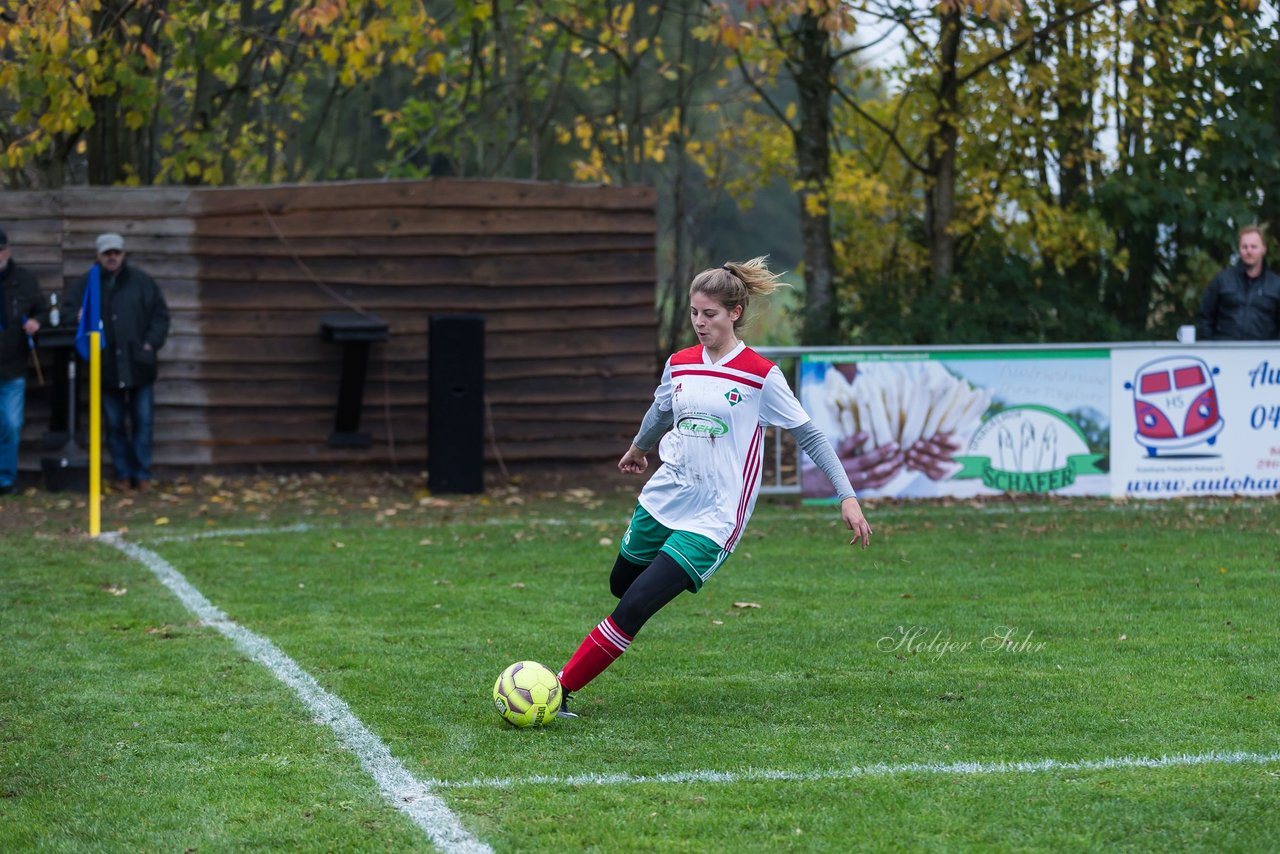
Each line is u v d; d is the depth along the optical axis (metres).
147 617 19.70
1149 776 12.34
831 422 31.36
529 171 62.91
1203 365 31.88
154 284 34.09
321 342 38.12
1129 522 28.47
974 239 46.97
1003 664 16.80
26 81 35.16
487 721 14.38
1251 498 32.06
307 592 21.64
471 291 38.84
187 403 37.34
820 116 44.94
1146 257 44.56
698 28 44.31
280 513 30.95
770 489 31.80
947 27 41.94
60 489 33.69
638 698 15.33
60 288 36.59
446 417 34.47
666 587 14.12
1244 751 13.09
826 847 10.67
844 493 14.05
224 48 37.59
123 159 41.31
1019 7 40.78
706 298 14.09
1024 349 31.55
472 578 22.94
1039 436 31.80
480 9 39.91
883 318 44.06
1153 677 16.03
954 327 42.75
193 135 40.94
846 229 48.00
